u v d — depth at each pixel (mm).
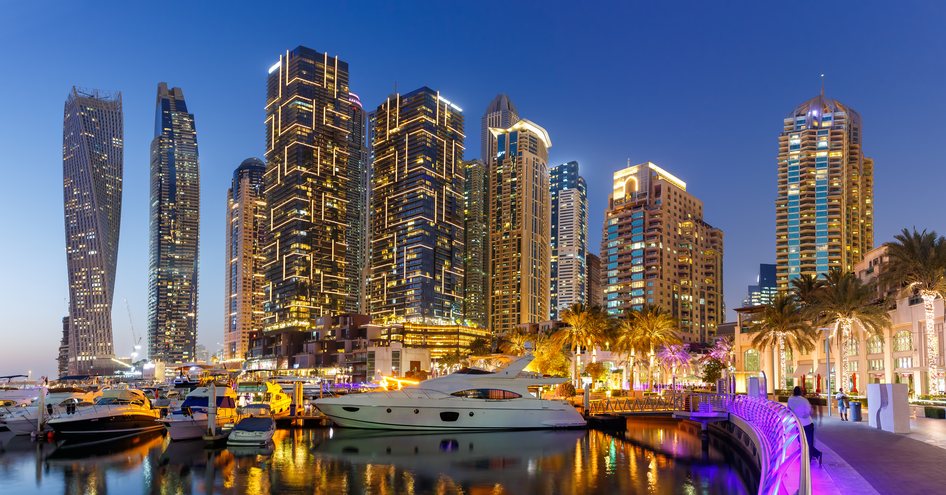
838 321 82062
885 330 95812
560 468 42750
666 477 39219
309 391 105750
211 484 38656
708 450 49969
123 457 47938
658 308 116312
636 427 67438
